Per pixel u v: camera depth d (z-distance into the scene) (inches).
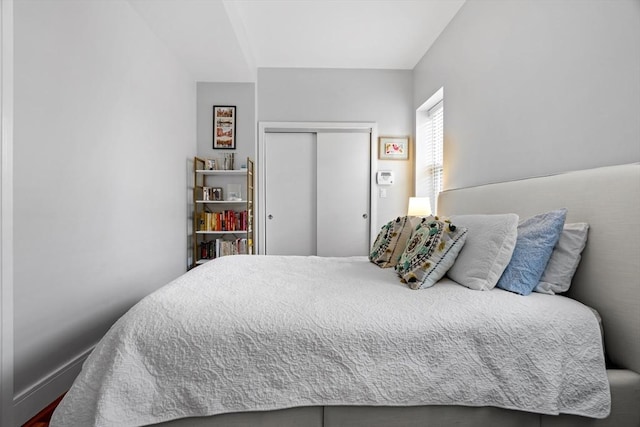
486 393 41.5
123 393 38.3
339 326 42.9
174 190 130.9
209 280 59.2
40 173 63.4
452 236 59.4
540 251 52.0
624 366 44.8
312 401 40.8
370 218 163.6
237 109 157.9
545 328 43.2
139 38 101.8
